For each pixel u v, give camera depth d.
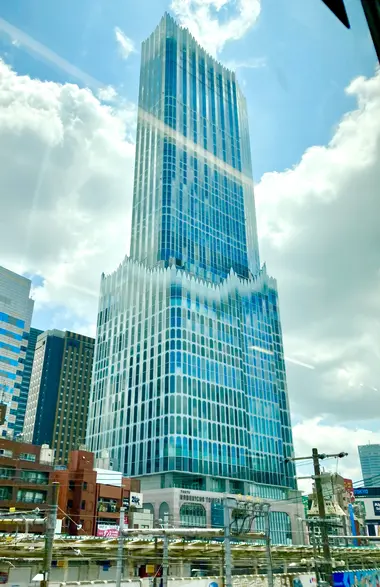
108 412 115.06
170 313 109.31
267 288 138.50
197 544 39.06
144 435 102.31
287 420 125.31
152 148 137.62
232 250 135.75
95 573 49.41
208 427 103.25
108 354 123.69
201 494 94.31
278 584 40.75
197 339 110.44
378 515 129.62
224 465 102.31
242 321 125.31
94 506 74.81
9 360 129.25
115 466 105.25
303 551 46.34
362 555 56.00
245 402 114.94
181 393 101.69
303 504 116.69
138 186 137.38
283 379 130.25
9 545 34.38
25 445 76.88
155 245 122.12
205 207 133.88
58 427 199.38
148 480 97.38
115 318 126.50
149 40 154.88
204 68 153.62
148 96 146.25
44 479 73.56
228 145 150.88
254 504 35.69
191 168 135.12
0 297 129.88
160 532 31.77
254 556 45.91
